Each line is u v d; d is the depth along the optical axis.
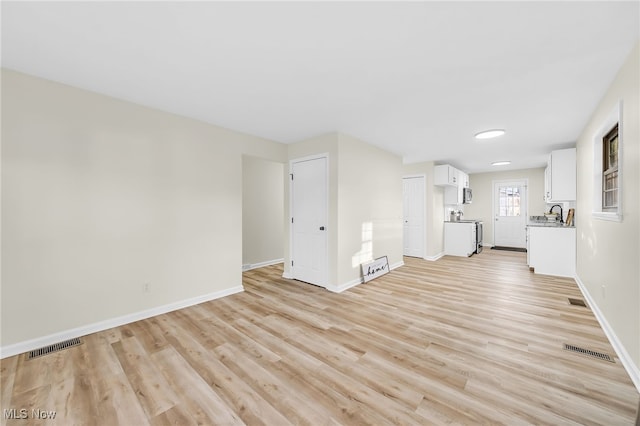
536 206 7.04
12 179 2.09
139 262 2.76
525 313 2.86
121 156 2.65
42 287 2.22
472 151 4.88
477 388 1.68
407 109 2.89
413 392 1.65
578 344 2.20
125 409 1.52
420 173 6.09
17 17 1.50
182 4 1.41
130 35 1.68
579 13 1.47
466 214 8.09
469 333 2.42
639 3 1.39
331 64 2.03
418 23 1.57
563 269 4.37
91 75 2.19
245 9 1.45
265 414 1.48
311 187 4.04
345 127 3.51
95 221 2.49
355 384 1.73
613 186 2.51
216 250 3.42
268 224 5.59
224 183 3.52
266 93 2.52
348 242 3.88
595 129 2.86
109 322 2.55
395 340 2.30
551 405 1.52
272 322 2.69
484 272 4.72
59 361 1.99
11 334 2.08
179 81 2.29
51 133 2.26
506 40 1.73
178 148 3.06
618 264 2.11
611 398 1.57
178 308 3.05
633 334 1.79
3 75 2.06
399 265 5.24
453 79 2.24
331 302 3.26
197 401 1.58
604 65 2.01
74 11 1.46
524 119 3.17
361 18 1.53
